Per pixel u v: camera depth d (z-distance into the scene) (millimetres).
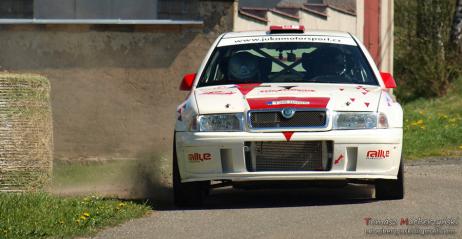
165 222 28578
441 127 61594
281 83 34094
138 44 51000
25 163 35938
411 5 82562
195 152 31047
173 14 51750
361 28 78500
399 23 85625
